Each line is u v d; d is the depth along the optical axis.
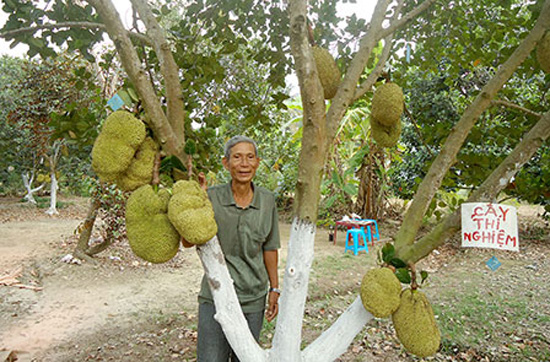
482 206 1.38
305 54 1.36
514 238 1.36
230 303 1.41
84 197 16.62
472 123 1.53
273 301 2.05
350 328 1.49
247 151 1.78
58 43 2.08
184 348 3.24
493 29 2.68
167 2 2.74
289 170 11.03
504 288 4.72
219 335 1.79
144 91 1.34
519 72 2.46
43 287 4.73
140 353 3.17
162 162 1.43
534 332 3.42
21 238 7.43
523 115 2.48
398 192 9.02
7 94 9.77
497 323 3.63
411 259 1.51
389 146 1.83
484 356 3.03
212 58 2.65
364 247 6.89
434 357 3.04
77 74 2.28
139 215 1.32
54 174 11.12
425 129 2.64
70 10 2.03
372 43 1.55
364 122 8.14
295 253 1.42
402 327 1.42
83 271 5.32
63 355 3.15
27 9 1.87
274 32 2.76
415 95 7.35
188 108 2.51
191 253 6.54
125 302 4.33
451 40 2.87
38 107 6.55
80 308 4.14
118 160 1.29
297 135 9.28
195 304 4.29
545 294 4.48
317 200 1.44
